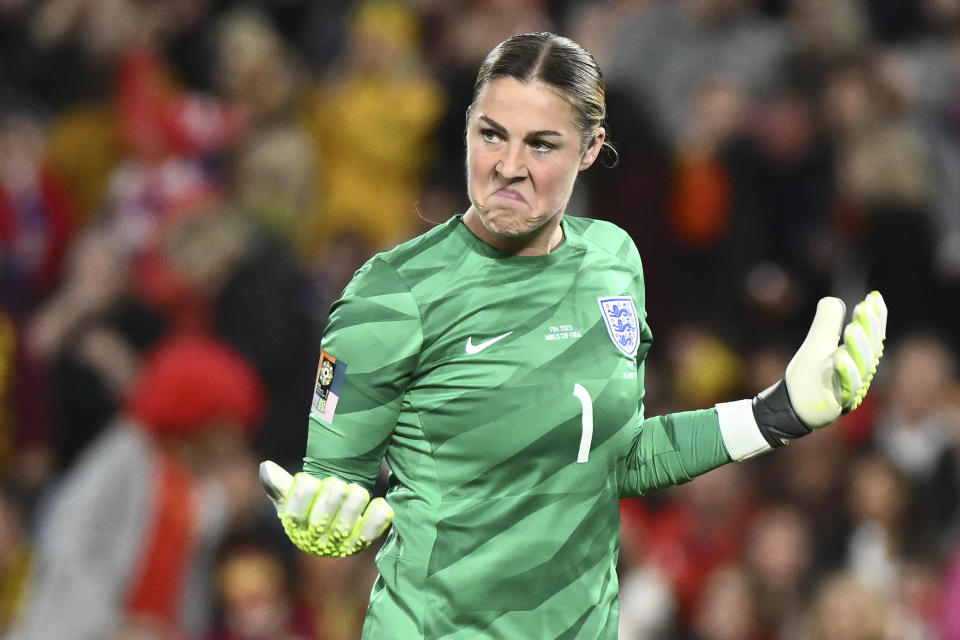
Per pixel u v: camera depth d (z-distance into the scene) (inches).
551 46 392.5
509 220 389.7
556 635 398.6
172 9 1344.7
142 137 1195.9
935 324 1175.0
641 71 1282.0
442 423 397.7
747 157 1195.3
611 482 408.2
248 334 1047.0
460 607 395.5
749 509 1010.7
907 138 1183.6
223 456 908.0
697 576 976.3
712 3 1288.1
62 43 1238.9
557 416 395.9
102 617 863.1
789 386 416.2
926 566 987.3
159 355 976.3
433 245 404.5
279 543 917.8
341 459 398.3
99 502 878.4
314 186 1183.6
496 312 399.5
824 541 989.8
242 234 1070.4
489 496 397.1
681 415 430.6
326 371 400.5
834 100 1201.4
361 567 941.8
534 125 386.3
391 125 1214.9
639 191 1175.0
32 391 1027.9
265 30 1235.2
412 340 395.5
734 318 1166.3
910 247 1166.3
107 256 1060.5
